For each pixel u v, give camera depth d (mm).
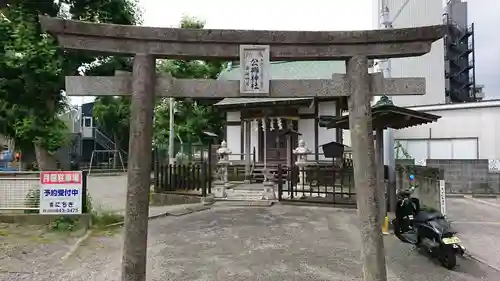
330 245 7688
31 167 14766
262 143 20266
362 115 4590
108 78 4504
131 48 4492
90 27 4379
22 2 8547
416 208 7957
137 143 4355
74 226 8945
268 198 13844
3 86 8094
